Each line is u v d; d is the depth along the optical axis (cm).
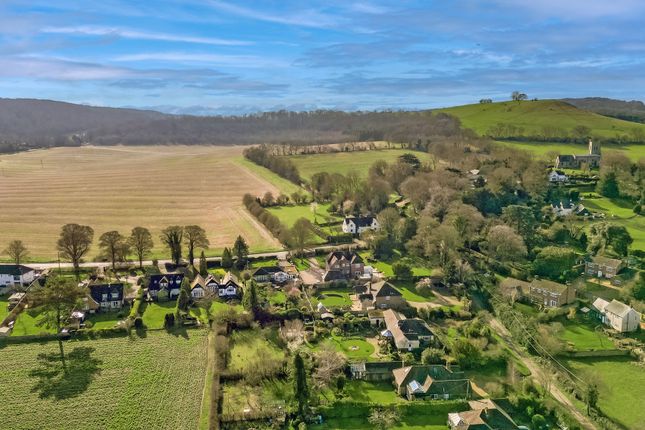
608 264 14988
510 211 17988
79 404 9262
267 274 15312
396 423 8962
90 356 10938
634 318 12025
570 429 8769
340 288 14825
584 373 10281
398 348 11306
